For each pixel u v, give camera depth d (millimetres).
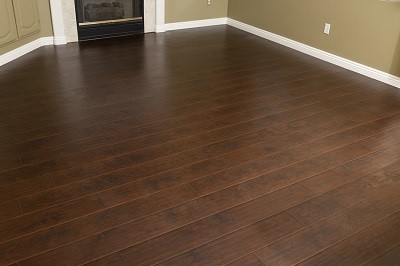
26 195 2125
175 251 1819
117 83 3600
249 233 1945
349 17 4055
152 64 4113
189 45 4793
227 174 2385
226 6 5719
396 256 1849
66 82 3566
